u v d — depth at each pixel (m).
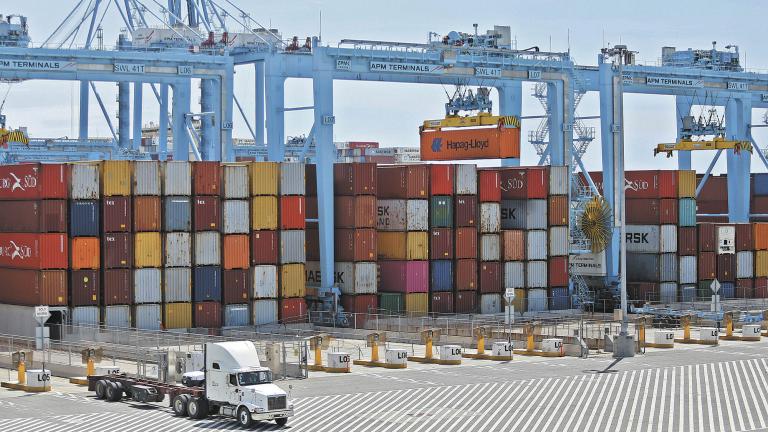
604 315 100.56
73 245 82.19
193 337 79.31
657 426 52.66
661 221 108.44
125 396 60.44
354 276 94.38
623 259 78.44
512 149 102.00
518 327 90.31
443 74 100.19
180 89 110.38
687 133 124.44
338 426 52.66
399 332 86.06
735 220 123.06
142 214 84.62
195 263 86.69
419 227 95.50
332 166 95.12
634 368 71.12
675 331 92.81
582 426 52.62
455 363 74.00
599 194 113.38
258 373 53.78
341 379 67.25
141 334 78.50
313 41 95.25
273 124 99.38
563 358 76.81
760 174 130.38
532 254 101.69
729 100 124.62
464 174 97.88
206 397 54.69
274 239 89.62
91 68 92.50
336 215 96.12
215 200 87.19
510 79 104.00
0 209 85.88
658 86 113.88
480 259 99.06
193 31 114.12
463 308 97.75
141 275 84.56
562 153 107.00
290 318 90.31
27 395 61.78
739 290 113.94
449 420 54.03
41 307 66.62
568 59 107.06
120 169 83.94
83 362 67.44
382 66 97.25
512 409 56.84
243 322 88.25
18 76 92.19
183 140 110.81
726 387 63.50
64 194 81.81
